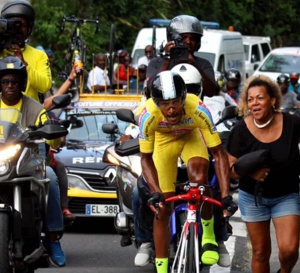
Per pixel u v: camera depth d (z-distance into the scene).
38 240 14.33
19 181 13.52
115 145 17.08
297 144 13.19
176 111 12.84
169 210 13.70
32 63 17.17
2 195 13.80
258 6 71.69
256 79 13.19
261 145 13.16
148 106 13.43
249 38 57.28
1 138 13.70
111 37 34.72
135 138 15.94
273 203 13.21
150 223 14.84
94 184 21.05
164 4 57.88
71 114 23.48
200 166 13.58
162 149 13.78
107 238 20.58
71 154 21.58
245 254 18.36
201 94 15.89
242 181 13.34
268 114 13.12
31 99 15.24
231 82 30.48
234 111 14.80
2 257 13.12
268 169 12.86
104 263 17.52
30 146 14.32
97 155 21.52
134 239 16.97
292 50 48.34
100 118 23.44
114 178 21.00
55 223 16.44
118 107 23.75
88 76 34.97
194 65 16.84
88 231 21.53
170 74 12.84
